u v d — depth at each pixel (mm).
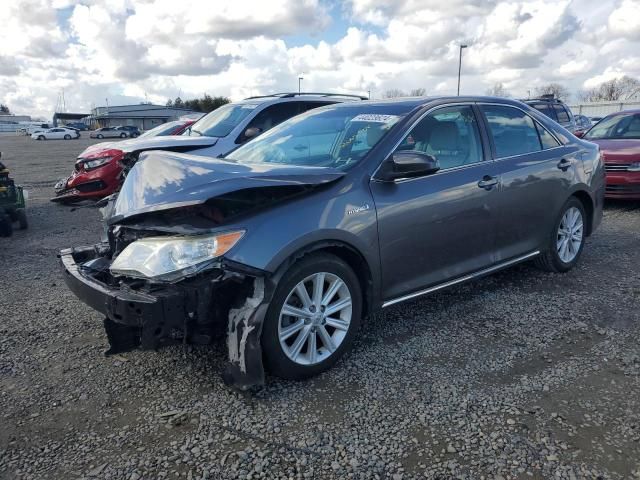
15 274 5469
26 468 2523
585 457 2518
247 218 2992
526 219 4535
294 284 3090
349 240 3271
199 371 3391
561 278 5016
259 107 8422
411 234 3623
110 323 3029
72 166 19516
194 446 2662
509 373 3301
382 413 2910
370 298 3514
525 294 4617
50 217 8719
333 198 3256
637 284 4801
